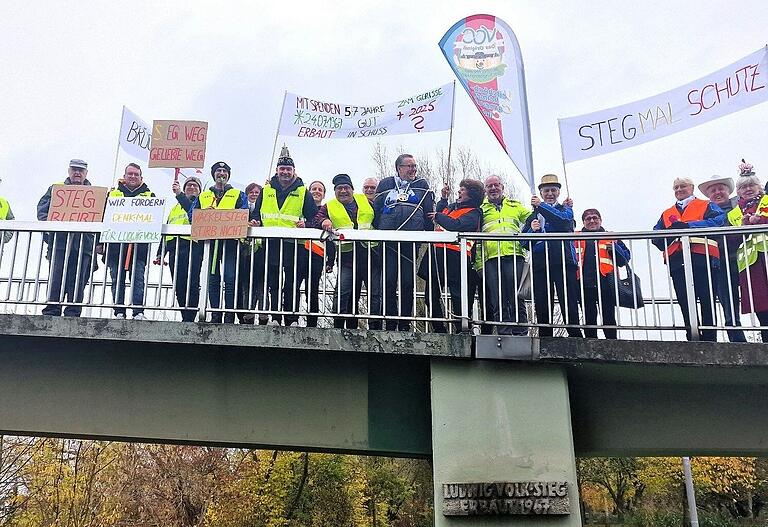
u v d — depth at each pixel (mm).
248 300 7715
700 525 29047
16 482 17781
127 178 8609
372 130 9023
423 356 6809
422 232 7152
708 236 7008
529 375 6637
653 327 6656
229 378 7176
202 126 8523
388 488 27969
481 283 7633
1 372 7250
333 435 7023
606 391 7148
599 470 29047
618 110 8562
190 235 7383
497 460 6457
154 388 7180
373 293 7852
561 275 7688
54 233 7902
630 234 6832
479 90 8906
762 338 7457
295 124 9172
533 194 8352
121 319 6926
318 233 7262
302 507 22766
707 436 7031
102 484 17875
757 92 7996
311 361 7184
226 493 21375
